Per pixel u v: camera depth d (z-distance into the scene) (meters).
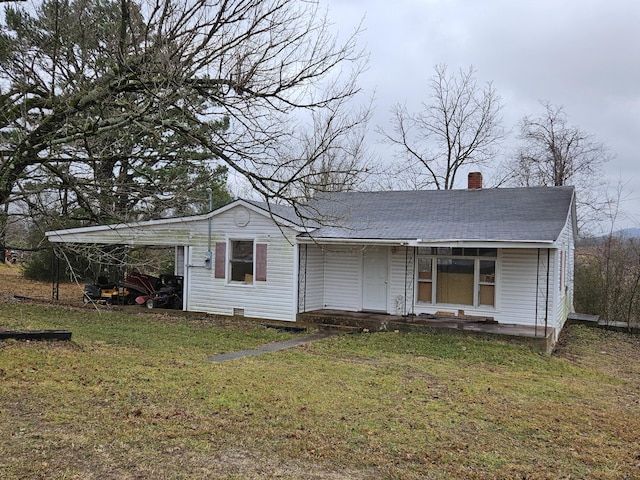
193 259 17.48
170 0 8.73
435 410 7.27
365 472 5.07
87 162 9.13
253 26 9.16
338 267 16.89
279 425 6.25
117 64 8.78
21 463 4.70
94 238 18.66
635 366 12.55
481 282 14.91
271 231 16.02
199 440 5.61
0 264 31.91
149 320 16.00
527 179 33.25
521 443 6.13
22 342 10.06
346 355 11.30
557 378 10.01
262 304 16.23
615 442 6.33
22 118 8.74
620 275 20.12
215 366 9.50
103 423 5.89
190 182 13.90
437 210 16.69
